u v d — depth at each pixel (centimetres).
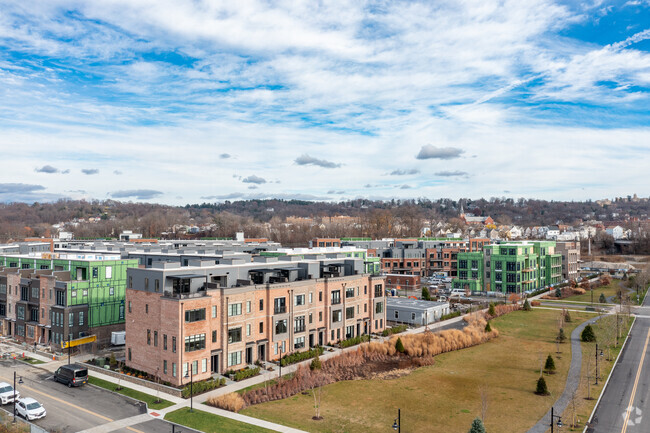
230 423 4747
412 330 9212
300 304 7400
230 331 6328
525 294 13438
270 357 6856
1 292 8675
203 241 16862
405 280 14188
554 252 16588
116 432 4512
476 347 8031
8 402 5272
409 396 5662
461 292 14212
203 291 6188
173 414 4962
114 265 8025
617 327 8731
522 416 5072
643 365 6950
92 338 7612
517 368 6806
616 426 4819
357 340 8194
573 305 12231
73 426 4650
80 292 7569
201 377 5950
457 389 5919
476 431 4197
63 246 13738
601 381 6231
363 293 8775
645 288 14775
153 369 6069
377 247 17488
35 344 7675
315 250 11869
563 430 4719
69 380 5819
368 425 4778
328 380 6166
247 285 6794
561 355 7506
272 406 5278
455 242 18312
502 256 14012
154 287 6112
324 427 4706
